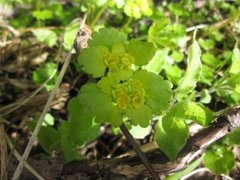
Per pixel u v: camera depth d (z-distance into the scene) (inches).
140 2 5.8
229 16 6.7
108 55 4.1
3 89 5.9
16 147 5.1
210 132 4.3
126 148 5.7
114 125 4.0
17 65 6.3
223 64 6.0
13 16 7.2
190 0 6.5
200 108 4.2
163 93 4.1
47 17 6.4
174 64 6.3
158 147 4.5
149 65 4.7
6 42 6.3
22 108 5.5
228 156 4.8
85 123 4.3
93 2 6.0
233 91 5.3
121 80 4.1
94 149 5.6
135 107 4.0
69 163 4.6
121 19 7.0
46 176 4.6
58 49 6.5
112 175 4.5
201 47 6.7
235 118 4.3
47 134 4.8
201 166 5.1
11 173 4.6
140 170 4.4
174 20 7.1
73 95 6.1
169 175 4.4
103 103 4.0
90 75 4.5
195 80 4.4
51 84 5.9
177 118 4.2
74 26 6.1
